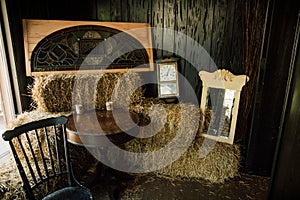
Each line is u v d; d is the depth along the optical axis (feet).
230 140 8.51
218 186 7.68
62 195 5.12
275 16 6.70
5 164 6.88
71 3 8.29
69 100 7.73
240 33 8.29
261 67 7.23
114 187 7.60
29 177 6.20
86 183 7.36
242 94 8.67
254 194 7.32
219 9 8.30
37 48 7.70
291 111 4.15
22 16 7.62
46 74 7.81
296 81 4.08
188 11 8.57
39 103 7.54
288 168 4.06
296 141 3.84
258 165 8.16
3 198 5.75
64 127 5.63
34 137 6.71
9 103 8.11
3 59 7.72
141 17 8.81
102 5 8.59
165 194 7.32
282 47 6.91
